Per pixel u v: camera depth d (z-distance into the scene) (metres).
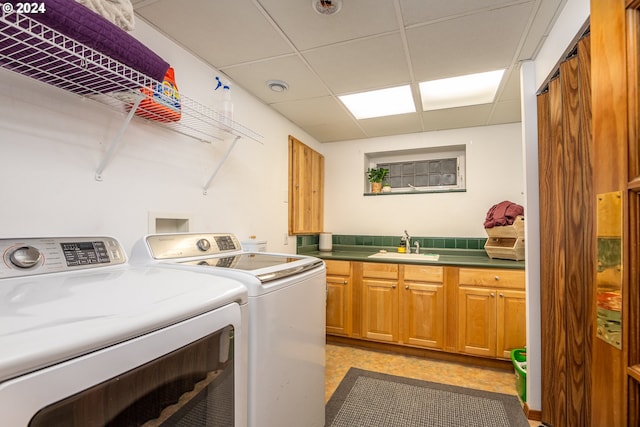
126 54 1.01
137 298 0.76
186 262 1.40
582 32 1.28
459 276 2.55
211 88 1.91
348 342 2.94
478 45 1.71
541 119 1.76
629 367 0.70
